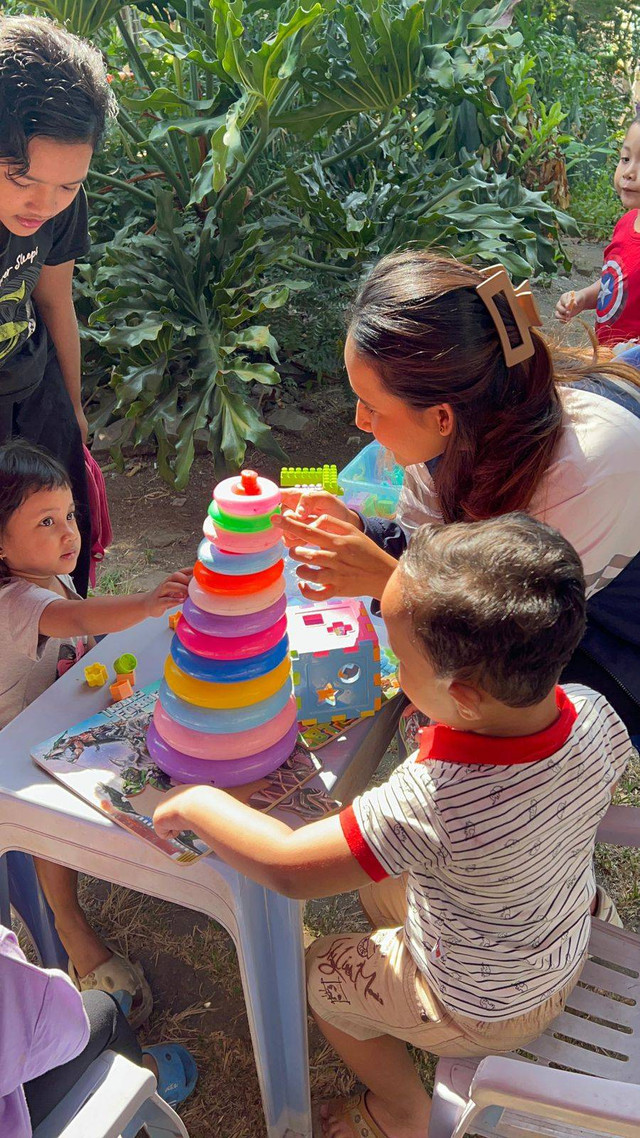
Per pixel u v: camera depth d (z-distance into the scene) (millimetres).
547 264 5004
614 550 1664
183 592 1850
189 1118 1974
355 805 1311
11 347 2320
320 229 4477
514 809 1232
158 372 3930
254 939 1548
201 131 3881
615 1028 1536
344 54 4137
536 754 1236
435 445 1635
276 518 1477
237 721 1548
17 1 3896
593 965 1617
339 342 4551
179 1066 2010
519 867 1265
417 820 1255
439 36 4430
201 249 4230
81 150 1850
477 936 1353
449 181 4684
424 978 1517
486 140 5328
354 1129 1862
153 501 4133
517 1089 1233
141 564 3729
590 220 7098
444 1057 1534
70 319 2541
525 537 1183
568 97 8195
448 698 1224
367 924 2379
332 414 4695
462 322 1490
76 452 2705
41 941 2145
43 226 2221
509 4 4590
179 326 4035
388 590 1236
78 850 1623
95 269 4395
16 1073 1104
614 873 2496
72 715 1801
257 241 4109
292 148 4984
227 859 1397
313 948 1725
